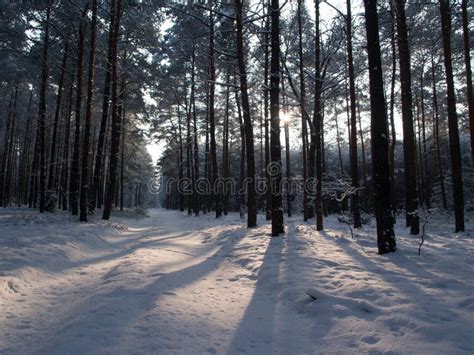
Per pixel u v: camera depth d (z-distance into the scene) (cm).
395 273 580
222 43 1683
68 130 2394
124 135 3002
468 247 833
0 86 2280
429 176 3300
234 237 1166
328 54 1415
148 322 405
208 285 604
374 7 762
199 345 362
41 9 1638
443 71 2186
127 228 1652
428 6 1531
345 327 393
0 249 704
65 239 936
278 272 638
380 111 752
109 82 1666
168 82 2192
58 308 485
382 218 757
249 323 429
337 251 813
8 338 383
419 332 354
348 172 4088
